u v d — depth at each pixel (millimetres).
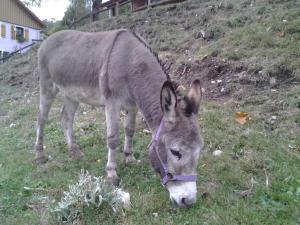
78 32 1956
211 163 1680
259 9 3516
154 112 1354
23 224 1308
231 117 2105
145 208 1346
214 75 2631
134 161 1790
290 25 2895
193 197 1204
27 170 1822
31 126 2641
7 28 12594
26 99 3596
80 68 1761
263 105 2148
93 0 7973
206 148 1829
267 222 1217
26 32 13258
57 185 1606
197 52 3049
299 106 2055
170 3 5453
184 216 1275
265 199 1362
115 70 1559
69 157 1961
